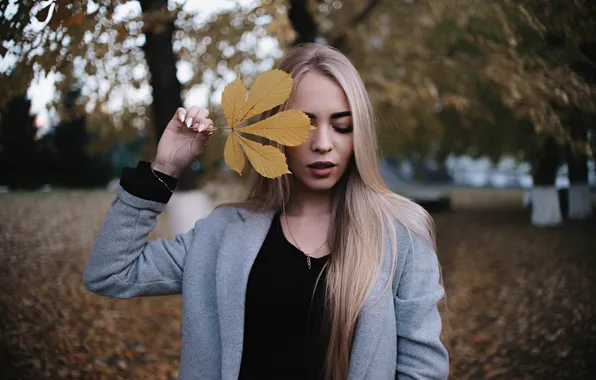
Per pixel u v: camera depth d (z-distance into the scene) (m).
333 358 1.31
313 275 1.37
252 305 1.37
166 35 5.68
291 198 1.52
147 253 1.48
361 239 1.38
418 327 1.33
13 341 4.40
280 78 1.24
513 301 6.07
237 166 1.29
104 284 1.42
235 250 1.41
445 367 1.33
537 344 4.71
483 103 9.26
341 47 7.17
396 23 8.59
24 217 8.20
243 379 1.35
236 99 1.26
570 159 10.76
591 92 4.94
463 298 6.21
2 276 5.54
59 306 5.18
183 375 1.41
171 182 1.44
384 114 7.71
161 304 5.70
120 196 1.42
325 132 1.35
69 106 6.72
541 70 5.64
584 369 4.14
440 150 15.04
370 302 1.32
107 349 4.52
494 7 5.82
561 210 14.24
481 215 15.07
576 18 4.13
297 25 6.54
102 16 2.81
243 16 5.54
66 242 7.15
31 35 2.38
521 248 9.43
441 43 8.70
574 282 6.74
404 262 1.39
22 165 13.51
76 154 16.98
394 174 29.14
